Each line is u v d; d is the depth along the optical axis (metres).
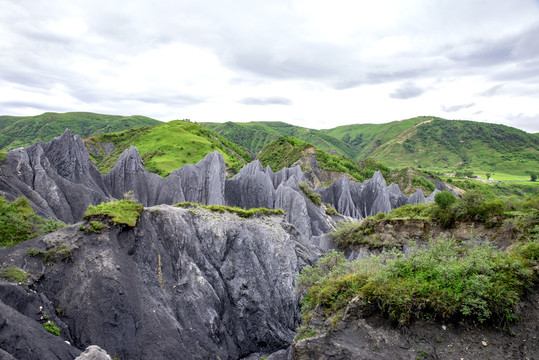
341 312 17.00
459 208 31.47
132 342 21.55
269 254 32.25
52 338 18.30
